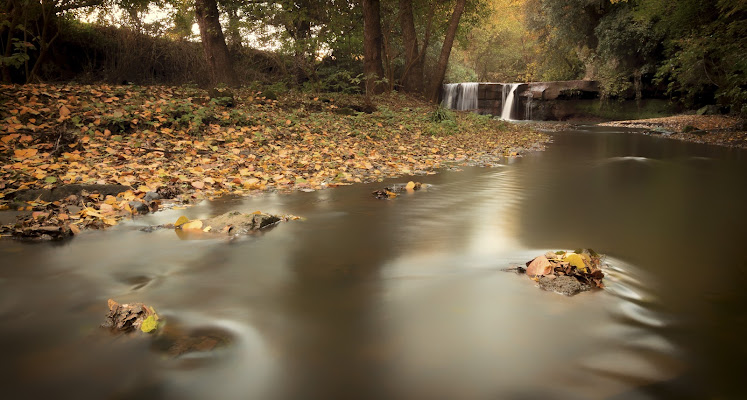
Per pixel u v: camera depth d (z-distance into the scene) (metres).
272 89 14.65
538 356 1.96
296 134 9.39
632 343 2.08
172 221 4.26
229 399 1.67
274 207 4.85
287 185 6.04
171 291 2.64
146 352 1.98
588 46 28.56
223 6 18.19
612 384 1.78
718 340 2.11
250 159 7.24
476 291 2.64
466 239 3.68
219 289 2.67
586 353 1.99
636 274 2.92
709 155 10.11
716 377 1.83
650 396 1.71
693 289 2.68
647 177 7.06
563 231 3.94
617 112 24.94
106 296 2.57
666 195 5.65
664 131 17.23
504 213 4.63
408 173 7.14
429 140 11.16
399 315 2.34
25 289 2.65
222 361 1.92
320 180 6.34
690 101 22.05
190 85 14.51
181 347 2.03
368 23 18.78
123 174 5.77
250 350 2.00
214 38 16.47
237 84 17.06
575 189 6.00
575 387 1.75
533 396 1.70
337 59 23.00
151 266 3.05
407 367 1.88
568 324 2.25
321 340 2.09
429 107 17.70
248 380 1.79
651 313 2.37
